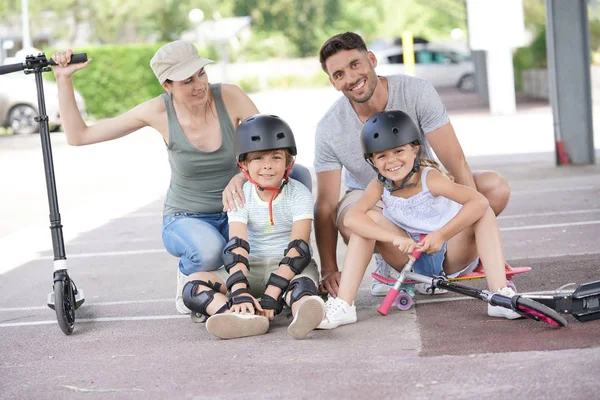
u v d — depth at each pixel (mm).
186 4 66625
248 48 70562
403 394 5016
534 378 5070
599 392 4785
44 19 63781
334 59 6871
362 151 6945
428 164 6793
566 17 15820
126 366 6020
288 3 70375
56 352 6562
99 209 14742
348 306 6633
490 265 6473
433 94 7172
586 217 10867
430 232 6762
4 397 5535
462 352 5688
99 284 9180
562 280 7660
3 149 26922
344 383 5285
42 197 16609
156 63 6922
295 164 7652
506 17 26328
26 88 31094
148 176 18891
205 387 5422
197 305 6805
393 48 48594
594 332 5852
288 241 7012
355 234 6703
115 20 63875
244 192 6992
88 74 41469
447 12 67688
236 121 7355
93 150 25953
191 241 7090
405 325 6520
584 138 15930
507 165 16609
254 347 6227
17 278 9773
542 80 37375
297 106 39156
